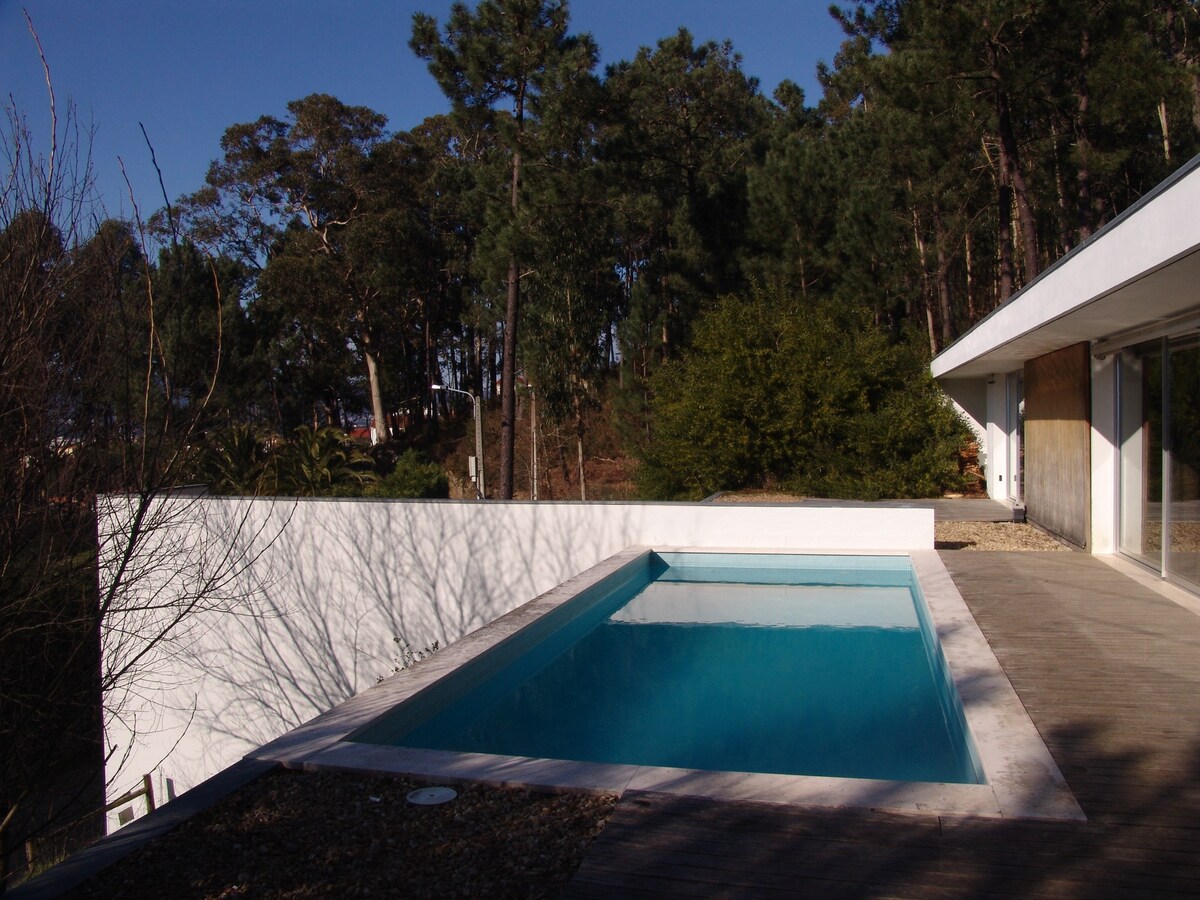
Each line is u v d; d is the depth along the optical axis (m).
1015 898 2.55
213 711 9.77
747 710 5.32
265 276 30.02
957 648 5.21
